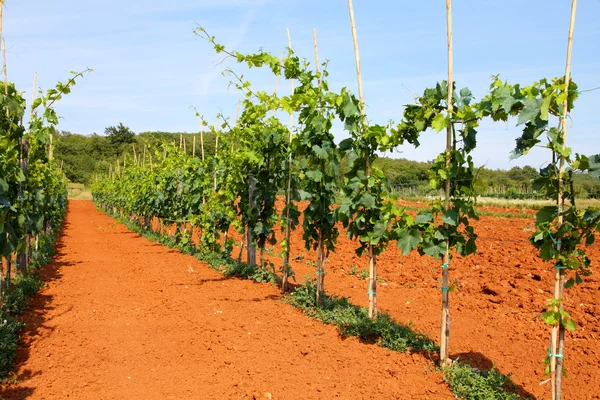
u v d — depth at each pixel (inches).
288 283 367.2
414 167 1222.9
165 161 699.4
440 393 186.5
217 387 193.9
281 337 249.3
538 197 1083.9
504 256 466.6
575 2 153.1
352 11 247.3
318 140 287.0
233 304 313.0
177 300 326.0
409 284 377.4
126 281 393.4
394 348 231.5
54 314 289.6
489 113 182.7
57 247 602.5
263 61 290.4
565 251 160.4
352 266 450.6
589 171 154.4
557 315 158.9
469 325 275.3
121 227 940.0
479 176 201.3
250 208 387.9
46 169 475.2
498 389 183.8
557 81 159.6
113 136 2760.8
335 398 183.6
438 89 204.5
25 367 210.1
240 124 412.2
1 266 276.1
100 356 226.7
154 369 212.5
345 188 253.0
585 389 197.3
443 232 203.8
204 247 519.5
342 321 260.8
